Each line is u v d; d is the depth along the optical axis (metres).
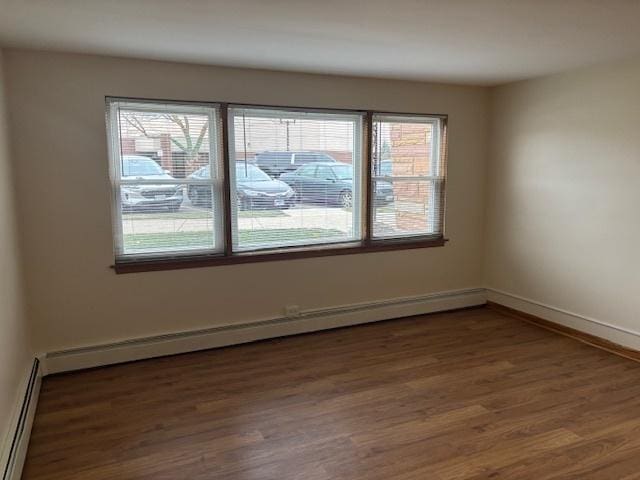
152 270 3.71
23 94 3.20
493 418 2.84
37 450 2.54
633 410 2.92
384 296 4.68
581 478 2.28
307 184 4.23
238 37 2.92
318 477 2.30
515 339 4.18
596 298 3.98
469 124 4.84
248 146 3.95
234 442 2.61
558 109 4.17
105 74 3.40
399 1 2.29
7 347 2.52
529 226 4.57
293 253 4.18
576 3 2.34
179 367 3.62
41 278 3.38
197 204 3.83
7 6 2.31
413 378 3.40
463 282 5.08
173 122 3.67
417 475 2.31
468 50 3.29
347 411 2.94
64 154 3.35
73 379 3.41
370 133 4.38
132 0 2.26
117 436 2.67
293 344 4.08
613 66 3.68
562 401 3.04
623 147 3.67
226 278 3.97
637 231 3.62
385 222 4.62
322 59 3.53
